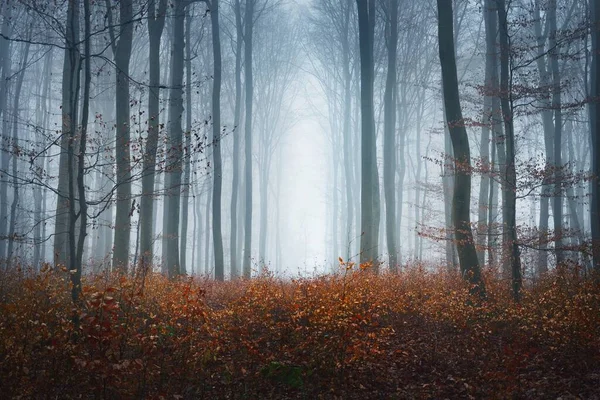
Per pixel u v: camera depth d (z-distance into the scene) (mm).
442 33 13258
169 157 8727
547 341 8477
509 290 12742
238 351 7289
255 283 11359
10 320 6031
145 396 5797
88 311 6168
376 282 11867
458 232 12867
